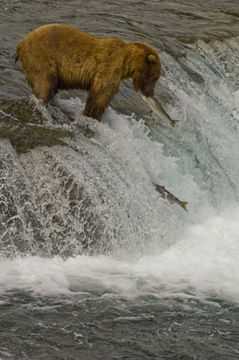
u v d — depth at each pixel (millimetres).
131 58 24656
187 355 16875
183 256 23109
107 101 24938
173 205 25016
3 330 17234
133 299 19578
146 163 26406
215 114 33781
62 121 25500
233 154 31609
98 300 19250
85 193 22188
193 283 21078
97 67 24328
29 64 24828
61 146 23484
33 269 20719
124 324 18094
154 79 25281
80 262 21656
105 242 22250
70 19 39094
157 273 21594
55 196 22156
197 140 30234
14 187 21781
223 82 37031
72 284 20109
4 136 23328
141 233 23188
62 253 21828
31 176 22281
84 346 16859
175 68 34156
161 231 23734
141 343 17234
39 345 16703
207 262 22797
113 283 20469
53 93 25312
